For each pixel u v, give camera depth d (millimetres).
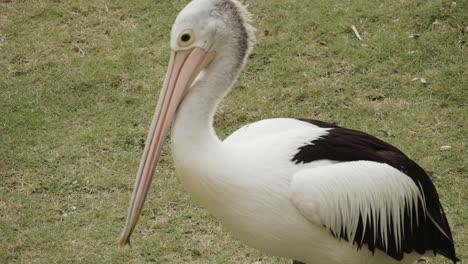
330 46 9031
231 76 5102
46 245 6645
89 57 9203
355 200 5004
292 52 9008
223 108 8242
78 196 7203
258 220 5066
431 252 5613
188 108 4961
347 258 5297
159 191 7207
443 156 7414
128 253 6539
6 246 6641
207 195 5027
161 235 6715
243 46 5129
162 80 8750
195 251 6531
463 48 8828
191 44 5043
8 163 7609
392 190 5129
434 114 7977
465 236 6500
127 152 7738
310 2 9766
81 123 8172
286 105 8273
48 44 9445
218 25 5023
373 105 8188
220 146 5000
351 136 5312
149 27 9641
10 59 9227
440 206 5637
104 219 6918
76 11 10000
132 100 8477
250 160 4996
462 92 8211
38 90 8680
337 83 8500
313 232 5129
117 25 9727
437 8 9336
